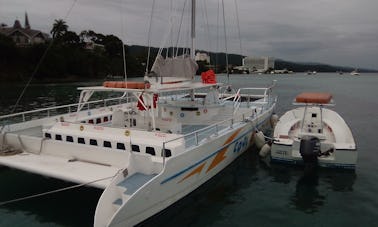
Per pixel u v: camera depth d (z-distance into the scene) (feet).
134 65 213.66
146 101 29.48
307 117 39.55
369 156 40.86
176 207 25.44
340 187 30.45
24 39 274.77
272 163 36.96
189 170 25.63
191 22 37.81
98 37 319.47
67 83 205.57
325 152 33.91
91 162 26.09
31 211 24.67
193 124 37.65
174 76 35.12
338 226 23.54
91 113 38.37
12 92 138.10
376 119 72.54
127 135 27.14
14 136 28.78
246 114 41.78
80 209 24.98
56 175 23.50
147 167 22.86
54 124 31.65
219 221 24.07
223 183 31.24
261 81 272.31
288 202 27.40
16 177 30.99
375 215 25.08
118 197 21.15
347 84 249.75
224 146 31.86
